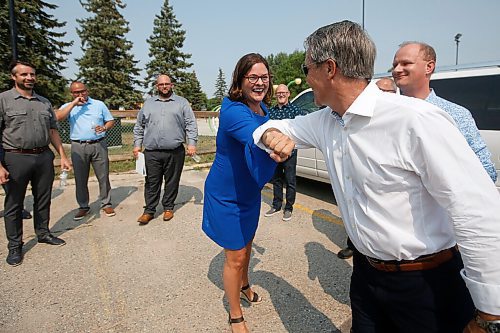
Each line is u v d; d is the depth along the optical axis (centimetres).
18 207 313
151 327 226
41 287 274
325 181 504
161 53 3447
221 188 194
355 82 100
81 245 355
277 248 344
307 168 527
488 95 332
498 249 81
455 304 107
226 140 183
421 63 203
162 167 424
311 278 285
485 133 329
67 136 934
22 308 246
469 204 83
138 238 374
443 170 85
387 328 129
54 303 252
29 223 418
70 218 437
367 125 97
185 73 3475
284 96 425
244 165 186
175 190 438
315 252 335
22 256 322
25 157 311
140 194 555
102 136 435
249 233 202
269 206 492
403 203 97
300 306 246
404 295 109
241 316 210
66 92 1872
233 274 204
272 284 276
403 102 93
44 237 352
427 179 90
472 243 83
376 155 96
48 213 352
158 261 320
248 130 156
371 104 96
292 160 419
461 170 85
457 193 84
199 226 411
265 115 202
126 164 759
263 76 179
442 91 362
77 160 423
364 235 109
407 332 116
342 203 115
